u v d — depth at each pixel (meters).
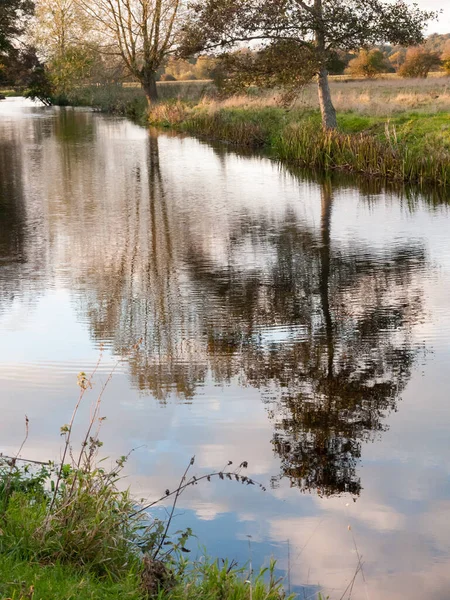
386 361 7.98
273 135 32.34
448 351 8.25
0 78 76.31
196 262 12.63
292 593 4.14
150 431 6.30
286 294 10.62
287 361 8.01
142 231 15.27
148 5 50.72
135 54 52.34
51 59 59.28
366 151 23.61
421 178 21.22
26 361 8.04
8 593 3.43
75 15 53.44
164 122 45.12
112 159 27.91
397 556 4.55
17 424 6.44
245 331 9.02
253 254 13.20
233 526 4.86
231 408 6.78
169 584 3.79
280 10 27.48
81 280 11.53
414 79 53.62
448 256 12.78
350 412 6.70
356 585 4.24
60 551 4.01
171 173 24.14
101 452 5.89
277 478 5.52
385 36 27.52
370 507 5.11
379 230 15.12
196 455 5.87
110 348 8.44
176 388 7.27
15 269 12.29
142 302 10.30
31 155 29.34
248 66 28.59
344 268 12.10
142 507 5.05
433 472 5.61
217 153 30.03
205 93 49.12
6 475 4.96
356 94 40.47
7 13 70.81
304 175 23.66
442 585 4.27
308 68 27.44
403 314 9.61
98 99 63.91
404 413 6.68
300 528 4.86
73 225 15.88
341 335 8.84
